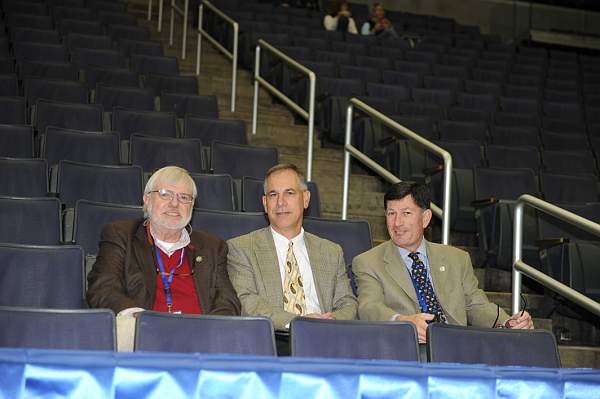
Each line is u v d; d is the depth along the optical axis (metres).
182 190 2.91
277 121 6.54
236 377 1.72
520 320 2.94
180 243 2.94
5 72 5.73
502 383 1.88
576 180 5.15
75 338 2.04
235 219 3.44
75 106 4.86
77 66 5.98
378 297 3.10
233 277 3.06
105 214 3.24
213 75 7.48
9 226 3.17
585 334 4.02
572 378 1.93
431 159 5.36
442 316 3.12
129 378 1.66
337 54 7.88
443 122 6.16
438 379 1.83
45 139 4.23
